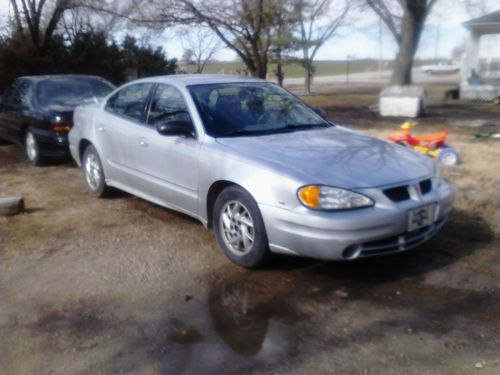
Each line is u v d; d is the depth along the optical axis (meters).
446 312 3.94
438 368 3.27
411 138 8.30
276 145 4.89
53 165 9.06
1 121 10.16
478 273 4.57
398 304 4.07
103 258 5.01
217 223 4.90
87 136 6.82
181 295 4.28
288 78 46.75
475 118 14.33
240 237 4.68
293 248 4.29
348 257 4.20
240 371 3.29
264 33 15.99
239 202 4.63
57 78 9.61
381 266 4.73
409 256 4.93
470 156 8.77
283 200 4.28
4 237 5.57
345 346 3.53
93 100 8.60
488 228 5.55
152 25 16.03
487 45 21.20
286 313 3.98
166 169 5.47
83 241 5.43
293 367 3.32
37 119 8.70
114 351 3.54
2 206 6.20
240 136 5.15
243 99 5.70
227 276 4.60
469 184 7.06
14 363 3.44
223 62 24.09
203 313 4.00
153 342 3.64
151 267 4.80
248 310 4.03
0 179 8.11
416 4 14.94
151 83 6.06
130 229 5.75
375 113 15.96
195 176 5.09
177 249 5.19
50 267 4.84
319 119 5.93
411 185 4.41
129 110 6.24
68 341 3.67
